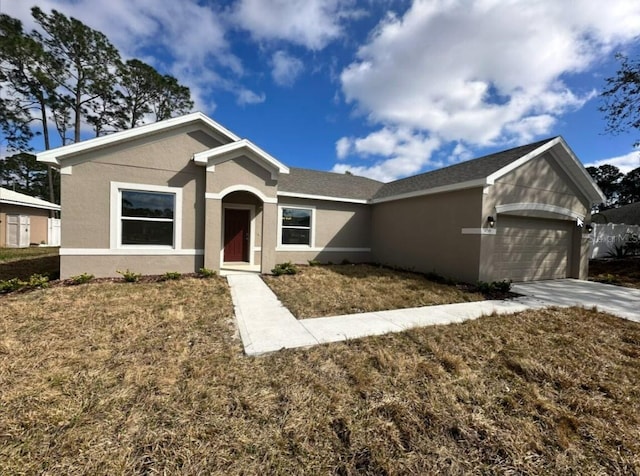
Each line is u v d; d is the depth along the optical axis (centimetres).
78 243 756
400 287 796
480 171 936
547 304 655
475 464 203
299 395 276
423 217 1073
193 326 453
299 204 1235
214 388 283
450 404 270
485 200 853
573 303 670
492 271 880
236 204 1171
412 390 291
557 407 272
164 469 188
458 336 440
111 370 310
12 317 469
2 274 845
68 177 741
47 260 1146
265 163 925
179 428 226
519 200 923
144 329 432
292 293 695
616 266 1273
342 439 224
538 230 995
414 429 235
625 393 297
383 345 401
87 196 760
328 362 348
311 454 207
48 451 198
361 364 342
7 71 1859
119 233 796
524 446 220
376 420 244
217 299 611
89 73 2092
